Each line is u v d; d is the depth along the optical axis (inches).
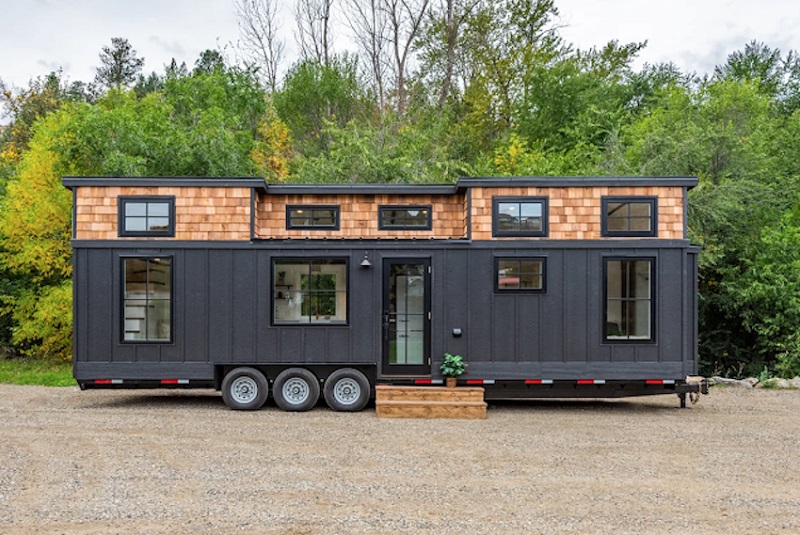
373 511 211.5
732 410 421.7
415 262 407.2
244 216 408.5
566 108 996.6
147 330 402.0
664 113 844.0
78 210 404.5
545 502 222.2
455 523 201.5
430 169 772.6
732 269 701.3
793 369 661.9
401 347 409.7
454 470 261.4
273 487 236.5
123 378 398.9
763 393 503.2
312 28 1141.1
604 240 401.4
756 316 709.3
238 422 358.6
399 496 227.1
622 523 202.8
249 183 409.1
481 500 223.8
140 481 242.7
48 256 671.1
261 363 402.6
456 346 402.3
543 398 440.8
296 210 437.7
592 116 941.8
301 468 262.5
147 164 681.6
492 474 256.1
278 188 428.8
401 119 976.3
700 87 912.9
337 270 407.2
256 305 403.5
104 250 401.7
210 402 435.8
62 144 660.7
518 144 808.9
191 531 193.0
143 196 406.3
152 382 401.1
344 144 781.9
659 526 201.0
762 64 1161.4
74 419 362.6
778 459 287.0
